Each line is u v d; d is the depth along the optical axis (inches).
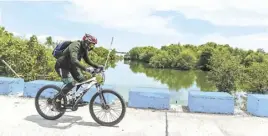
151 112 248.8
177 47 3786.9
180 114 246.8
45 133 183.9
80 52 208.1
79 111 242.8
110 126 205.9
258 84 760.3
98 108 242.8
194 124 219.9
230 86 775.7
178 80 2060.8
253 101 256.5
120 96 205.3
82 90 209.0
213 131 204.4
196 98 254.4
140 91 260.4
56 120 215.0
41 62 628.7
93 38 208.2
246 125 222.1
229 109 252.5
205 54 3292.3
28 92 280.7
